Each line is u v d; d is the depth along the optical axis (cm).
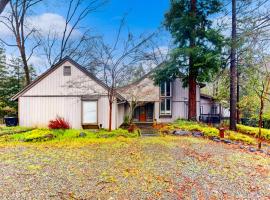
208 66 1672
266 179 654
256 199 517
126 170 704
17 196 506
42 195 513
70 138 1277
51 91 1675
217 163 811
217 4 1606
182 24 1714
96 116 1650
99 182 598
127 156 887
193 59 1712
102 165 759
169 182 609
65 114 1669
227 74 1888
